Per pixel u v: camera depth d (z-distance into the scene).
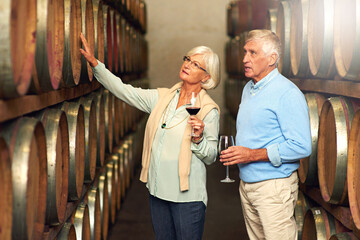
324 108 3.42
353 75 2.77
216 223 5.85
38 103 2.31
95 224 4.20
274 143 3.08
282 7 4.50
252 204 3.21
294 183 3.16
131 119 7.36
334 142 3.25
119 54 5.43
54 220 2.61
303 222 3.97
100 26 4.05
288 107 3.01
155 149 3.28
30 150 1.91
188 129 3.22
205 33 12.91
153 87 13.02
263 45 3.07
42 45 2.10
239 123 3.24
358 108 2.79
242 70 8.57
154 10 12.86
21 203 1.77
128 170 6.92
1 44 1.58
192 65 3.25
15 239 1.80
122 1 5.77
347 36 2.95
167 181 3.22
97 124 4.07
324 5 3.14
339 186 2.99
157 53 12.95
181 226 3.25
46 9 2.10
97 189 4.18
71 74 2.81
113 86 3.43
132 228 5.60
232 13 10.30
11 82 1.65
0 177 1.70
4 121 1.90
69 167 2.93
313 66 3.72
